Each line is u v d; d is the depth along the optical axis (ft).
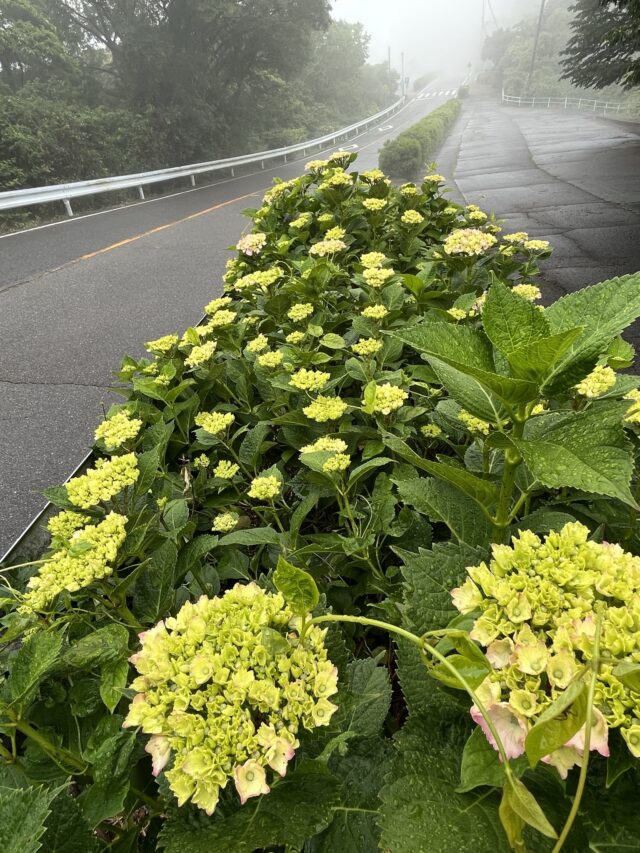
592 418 2.78
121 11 68.69
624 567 2.69
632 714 2.31
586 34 82.23
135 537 4.44
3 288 22.68
